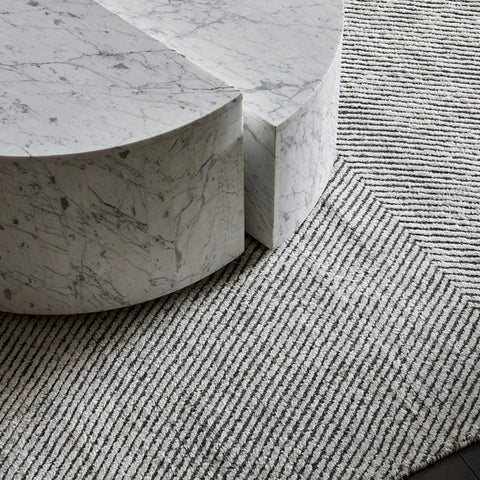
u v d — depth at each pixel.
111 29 1.92
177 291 2.01
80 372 1.87
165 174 1.75
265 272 2.04
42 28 1.92
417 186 2.21
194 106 1.75
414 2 2.65
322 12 2.04
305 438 1.77
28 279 1.89
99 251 1.83
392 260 2.06
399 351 1.90
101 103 1.76
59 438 1.78
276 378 1.86
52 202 1.73
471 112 2.37
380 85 2.43
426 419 1.79
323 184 2.16
